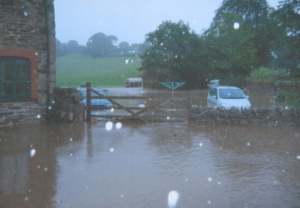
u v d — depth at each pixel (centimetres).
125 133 750
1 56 779
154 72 3909
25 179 389
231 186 375
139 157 515
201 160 500
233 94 1102
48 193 342
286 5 2156
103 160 492
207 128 845
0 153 524
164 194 344
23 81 841
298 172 438
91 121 940
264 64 3659
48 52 897
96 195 339
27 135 694
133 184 378
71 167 449
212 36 3170
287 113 889
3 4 787
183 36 3822
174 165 468
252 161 498
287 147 611
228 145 623
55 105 912
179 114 1080
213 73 3797
